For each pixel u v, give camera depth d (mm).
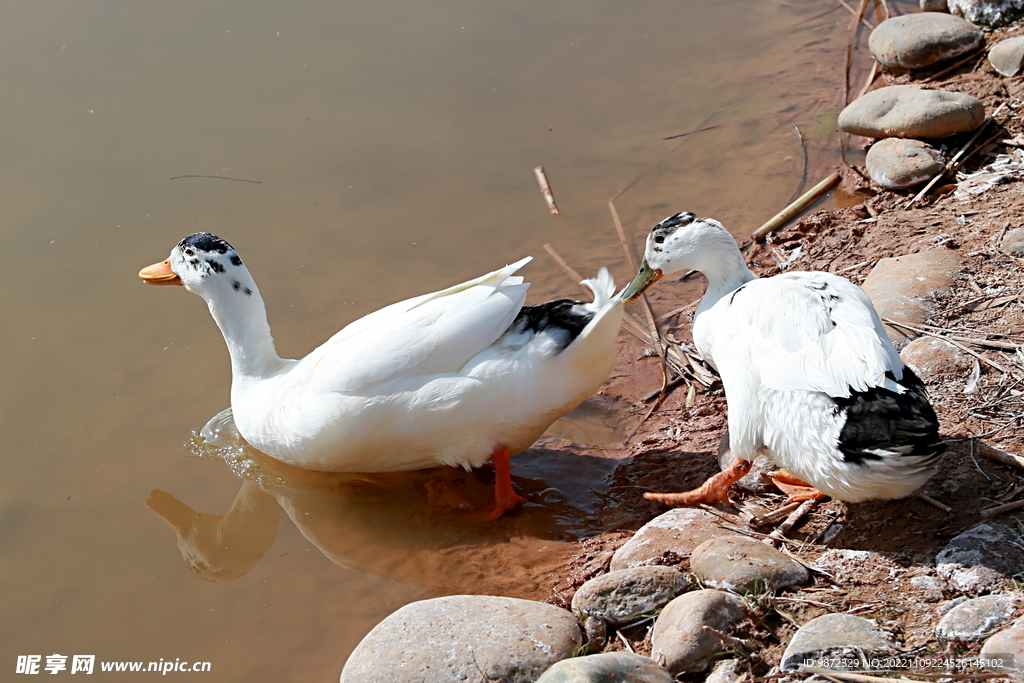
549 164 7750
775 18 10188
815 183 7328
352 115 8352
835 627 3207
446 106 8539
